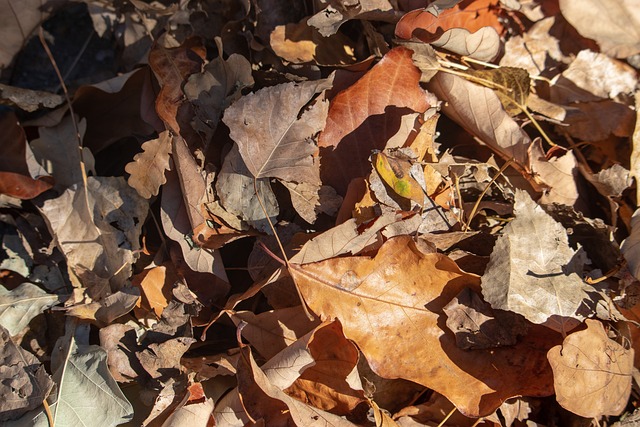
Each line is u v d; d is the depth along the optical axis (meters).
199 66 0.76
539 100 0.80
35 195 0.76
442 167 0.75
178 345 0.72
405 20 0.75
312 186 0.74
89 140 0.79
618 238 0.78
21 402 0.72
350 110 0.75
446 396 0.71
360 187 0.73
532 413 0.73
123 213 0.76
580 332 0.71
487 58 0.79
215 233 0.74
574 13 0.81
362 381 0.73
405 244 0.71
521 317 0.72
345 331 0.71
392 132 0.75
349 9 0.76
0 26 0.80
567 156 0.77
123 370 0.73
